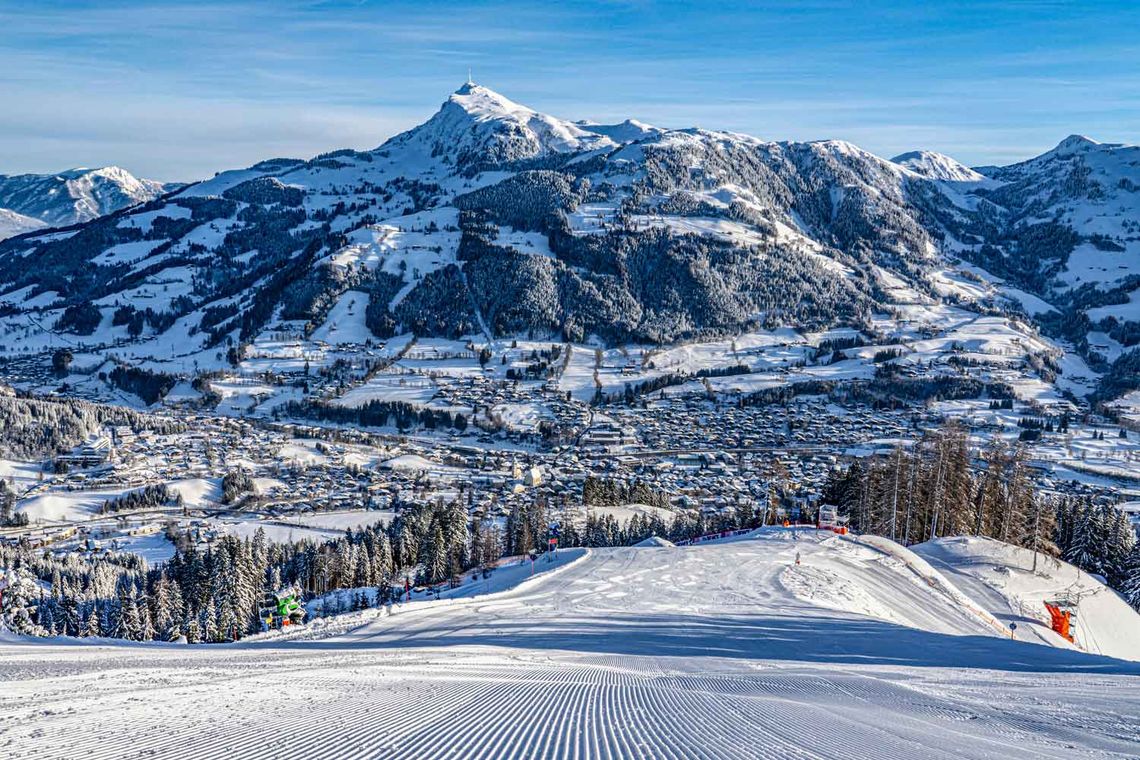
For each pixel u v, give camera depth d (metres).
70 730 15.30
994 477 110.56
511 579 87.56
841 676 30.33
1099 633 76.19
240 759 13.21
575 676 28.59
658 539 110.81
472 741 15.19
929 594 75.69
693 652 43.78
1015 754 14.90
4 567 121.06
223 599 100.88
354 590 116.50
